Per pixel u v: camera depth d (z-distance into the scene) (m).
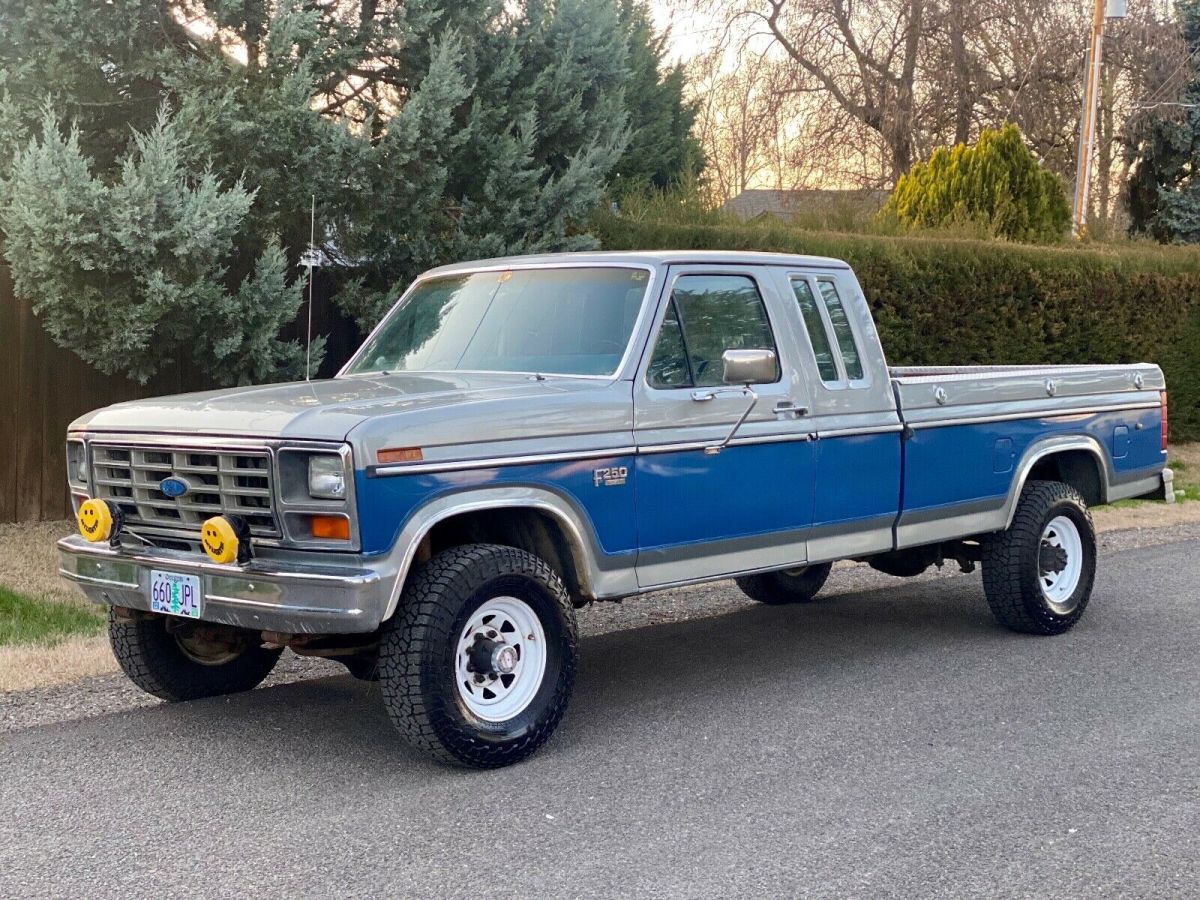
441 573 5.08
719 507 6.00
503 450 5.18
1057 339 15.45
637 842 4.46
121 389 10.45
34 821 4.64
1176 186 27.75
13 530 9.82
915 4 25.06
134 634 5.94
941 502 7.10
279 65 9.34
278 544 4.91
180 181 8.74
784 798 4.91
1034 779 5.14
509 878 4.15
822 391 6.51
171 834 4.52
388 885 4.09
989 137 17.92
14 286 9.18
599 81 11.41
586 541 5.50
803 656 7.25
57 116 9.25
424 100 9.50
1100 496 8.21
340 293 10.33
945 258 13.88
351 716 5.99
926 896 4.03
